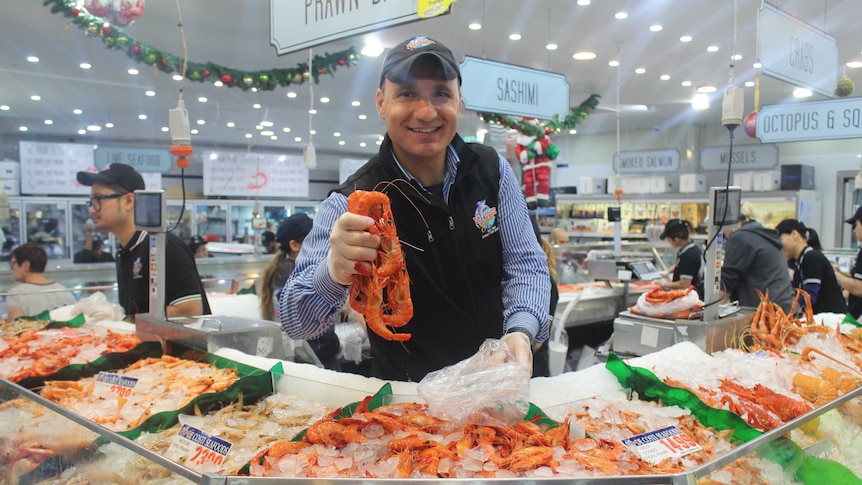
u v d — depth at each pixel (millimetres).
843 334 2189
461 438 1123
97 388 1790
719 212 2023
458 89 1420
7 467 1470
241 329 1995
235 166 11312
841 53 6266
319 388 1500
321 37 2158
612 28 5773
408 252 1482
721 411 1320
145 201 2113
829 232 10227
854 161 9938
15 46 5984
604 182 12141
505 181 1586
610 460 1074
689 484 803
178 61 4434
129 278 2631
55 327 2564
